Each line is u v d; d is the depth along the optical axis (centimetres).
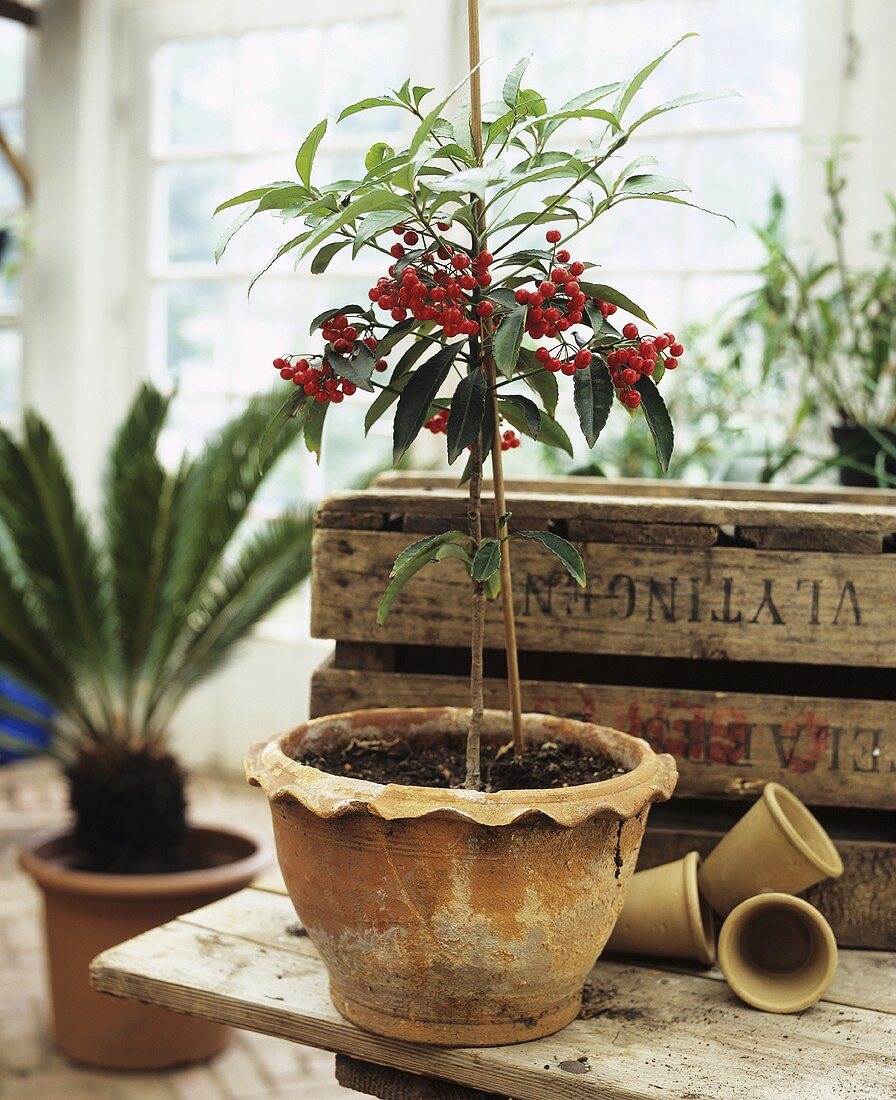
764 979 107
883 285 232
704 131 336
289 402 102
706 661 133
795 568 118
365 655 126
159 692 278
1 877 339
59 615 273
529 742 114
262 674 415
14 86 458
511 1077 91
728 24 335
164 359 435
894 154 312
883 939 117
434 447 374
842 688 130
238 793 408
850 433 215
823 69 321
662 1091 88
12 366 465
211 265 421
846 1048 95
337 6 390
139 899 229
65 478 278
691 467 314
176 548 276
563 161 97
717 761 120
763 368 254
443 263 100
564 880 91
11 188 461
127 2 432
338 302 397
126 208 438
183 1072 240
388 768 108
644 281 345
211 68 417
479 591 100
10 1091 228
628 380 93
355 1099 230
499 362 86
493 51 369
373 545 123
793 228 327
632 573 120
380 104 96
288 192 96
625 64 350
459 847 88
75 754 278
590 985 107
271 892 128
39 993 272
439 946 90
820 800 119
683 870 111
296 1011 99
